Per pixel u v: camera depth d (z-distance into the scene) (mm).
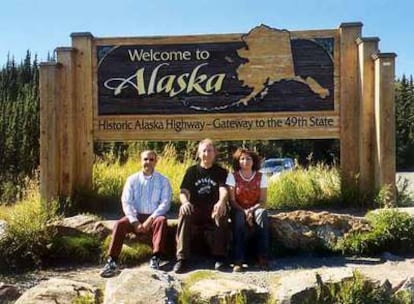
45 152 8078
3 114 42531
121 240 6453
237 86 8461
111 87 8602
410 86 52750
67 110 8430
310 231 6750
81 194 8344
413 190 9414
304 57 8398
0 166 32906
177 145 12602
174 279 5711
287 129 8406
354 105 8312
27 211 7520
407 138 47188
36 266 6648
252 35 8445
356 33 8312
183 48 8531
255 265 6434
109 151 12281
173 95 8539
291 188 8516
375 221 6828
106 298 5297
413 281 5605
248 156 6707
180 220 6402
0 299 5738
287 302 5258
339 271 5691
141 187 6742
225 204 6469
